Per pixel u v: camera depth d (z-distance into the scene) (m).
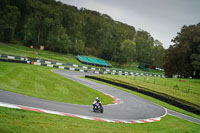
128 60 108.38
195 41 59.31
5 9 79.19
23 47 77.25
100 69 72.62
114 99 26.84
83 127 9.87
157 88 40.66
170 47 68.88
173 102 31.06
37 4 95.00
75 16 103.69
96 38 123.12
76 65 66.19
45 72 39.19
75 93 26.12
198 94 38.47
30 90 21.61
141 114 19.64
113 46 112.25
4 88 18.17
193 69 62.50
